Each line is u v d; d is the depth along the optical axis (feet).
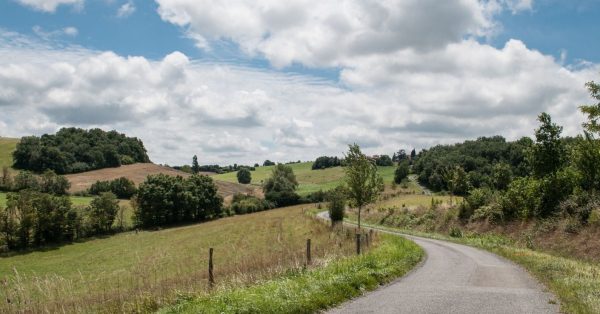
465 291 44.29
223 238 207.10
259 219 301.22
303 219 253.65
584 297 39.24
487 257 86.69
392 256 69.21
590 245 93.15
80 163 451.94
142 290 49.62
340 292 40.32
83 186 393.09
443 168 415.44
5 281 52.19
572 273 56.24
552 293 44.06
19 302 47.01
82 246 239.30
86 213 281.13
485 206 172.96
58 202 256.11
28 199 246.06
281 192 451.53
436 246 114.73
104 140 524.52
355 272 50.52
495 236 142.92
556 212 120.47
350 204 162.20
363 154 160.15
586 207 106.01
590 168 117.19
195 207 347.97
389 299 39.50
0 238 228.63
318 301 36.22
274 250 105.91
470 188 217.15
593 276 53.67
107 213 286.46
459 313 34.06
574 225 105.50
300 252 84.58
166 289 48.34
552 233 113.39
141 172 456.04
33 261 189.06
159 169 481.46
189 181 362.94
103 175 437.58
